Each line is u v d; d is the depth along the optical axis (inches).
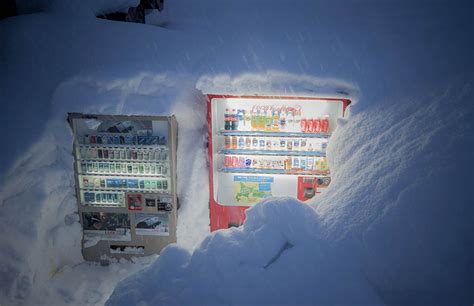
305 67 181.6
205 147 205.6
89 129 187.6
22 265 164.7
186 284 117.4
